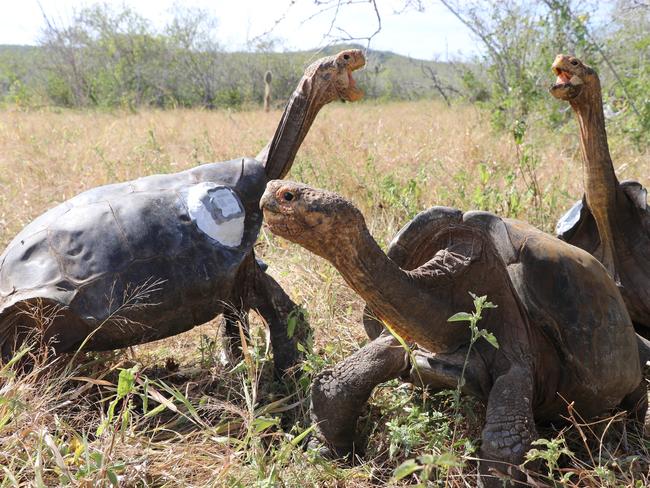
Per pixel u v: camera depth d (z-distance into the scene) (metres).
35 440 2.12
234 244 2.71
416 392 2.55
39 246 2.56
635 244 3.23
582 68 2.98
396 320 2.06
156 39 27.23
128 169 5.95
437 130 8.73
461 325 2.17
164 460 2.25
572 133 7.63
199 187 2.75
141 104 24.58
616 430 2.54
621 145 6.95
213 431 2.29
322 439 2.34
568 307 2.25
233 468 2.15
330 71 2.96
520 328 2.23
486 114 9.78
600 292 2.32
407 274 2.04
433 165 5.82
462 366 2.18
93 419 2.47
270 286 2.97
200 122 11.63
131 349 3.10
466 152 6.25
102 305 2.48
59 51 26.47
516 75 9.05
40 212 4.90
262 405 2.71
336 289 3.68
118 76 25.83
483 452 2.02
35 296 2.42
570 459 2.33
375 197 4.70
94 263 2.51
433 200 4.57
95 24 27.23
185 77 26.98
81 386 2.53
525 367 2.17
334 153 5.90
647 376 2.87
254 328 3.39
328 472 2.18
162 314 2.58
